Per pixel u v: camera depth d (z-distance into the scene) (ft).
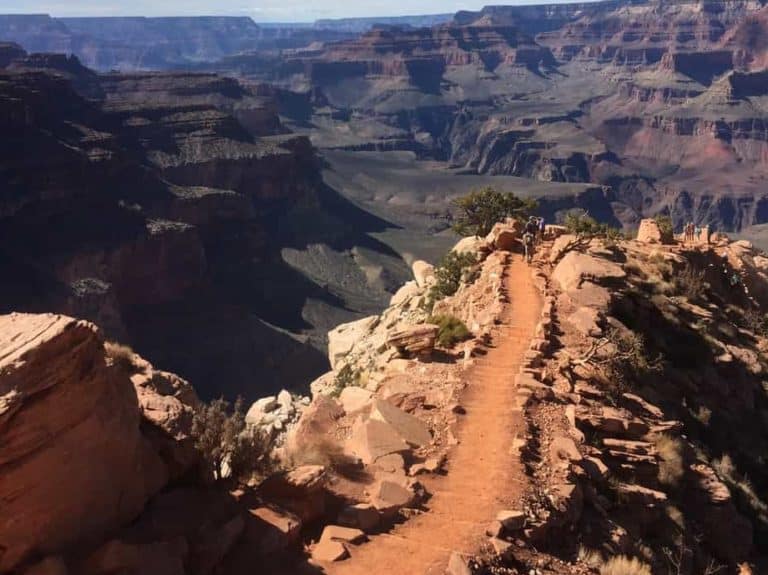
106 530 38.78
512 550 46.26
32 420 35.12
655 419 73.20
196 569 38.78
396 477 53.72
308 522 47.29
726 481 71.92
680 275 121.60
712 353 98.68
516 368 77.97
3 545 34.06
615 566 47.91
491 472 55.62
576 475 56.90
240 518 42.63
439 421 65.10
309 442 56.95
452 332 88.69
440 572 42.47
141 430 45.93
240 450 51.47
